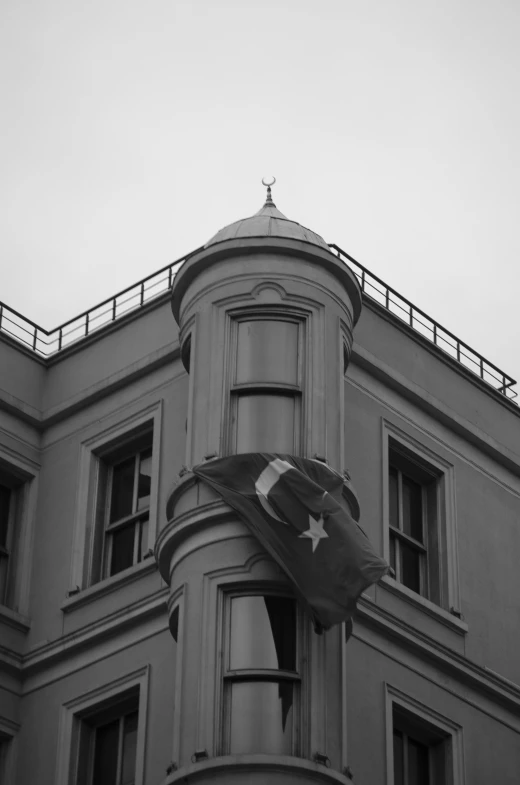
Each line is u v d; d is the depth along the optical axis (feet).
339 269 103.19
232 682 91.20
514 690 108.68
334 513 92.94
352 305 104.78
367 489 106.22
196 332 101.55
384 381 111.04
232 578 92.99
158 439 107.86
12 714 105.50
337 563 91.71
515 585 113.60
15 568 110.73
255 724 90.02
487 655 108.58
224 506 94.27
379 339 112.16
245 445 97.66
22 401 114.73
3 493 113.39
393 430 110.22
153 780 96.58
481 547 112.37
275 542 92.12
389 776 98.17
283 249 102.22
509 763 106.22
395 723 101.91
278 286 101.35
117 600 104.63
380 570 91.97
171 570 96.53
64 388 115.65
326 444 97.71
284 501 92.79
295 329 100.89
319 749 89.30
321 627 90.58
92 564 108.47
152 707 99.04
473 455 115.44
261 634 92.07
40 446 114.83
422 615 105.40
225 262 102.53
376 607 102.01
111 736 102.37
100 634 104.01
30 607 108.88
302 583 91.15
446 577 108.99
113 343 114.62
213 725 89.71
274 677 90.94
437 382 114.83
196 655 91.86
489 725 106.22
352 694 98.63
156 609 101.91
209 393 98.73
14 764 103.96
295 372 99.71
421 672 103.65
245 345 100.27
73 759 101.81
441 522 110.73
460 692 105.50
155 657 100.83
